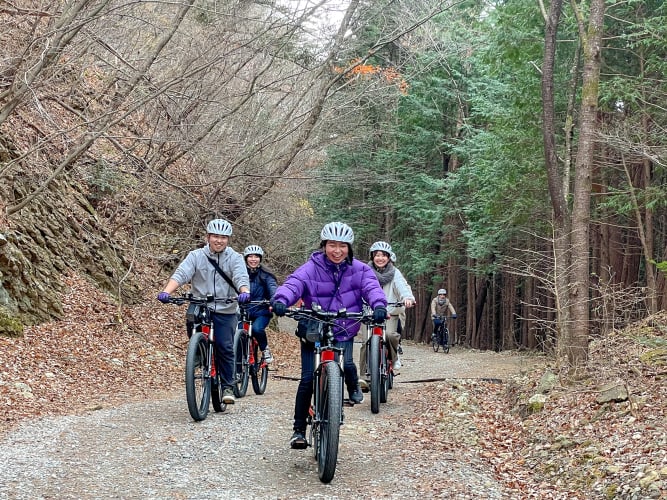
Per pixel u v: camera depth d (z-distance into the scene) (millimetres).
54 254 13156
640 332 10336
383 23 17109
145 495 4730
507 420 7883
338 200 30266
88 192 16234
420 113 27844
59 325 11258
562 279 9094
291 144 18109
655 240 18953
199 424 6996
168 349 12844
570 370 8352
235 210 17719
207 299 7504
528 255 19938
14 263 10867
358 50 18141
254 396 9430
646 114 13844
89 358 10570
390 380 10258
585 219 8977
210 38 14219
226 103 15961
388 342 9375
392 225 33062
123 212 16578
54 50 10891
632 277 18188
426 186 28125
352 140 19734
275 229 19969
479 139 19703
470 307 29328
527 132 17109
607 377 7914
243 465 5574
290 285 5605
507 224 19875
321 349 5566
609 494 5016
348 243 5695
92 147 15984
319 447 5484
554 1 10109
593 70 9094
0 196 12156
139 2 11320
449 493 5023
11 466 5199
